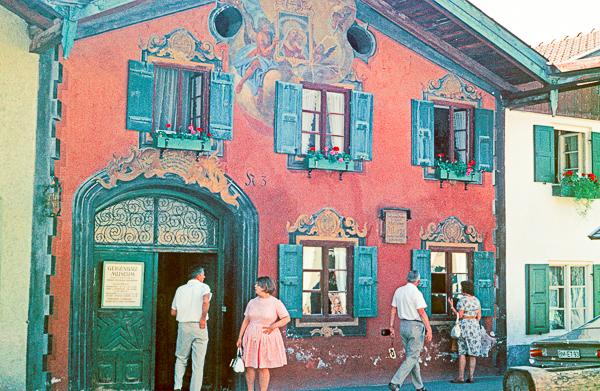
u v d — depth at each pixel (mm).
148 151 9984
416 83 12305
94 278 9773
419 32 12211
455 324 12086
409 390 11039
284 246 10836
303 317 11000
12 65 8938
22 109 9008
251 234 10680
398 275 11875
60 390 9148
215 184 10430
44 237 9070
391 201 11906
